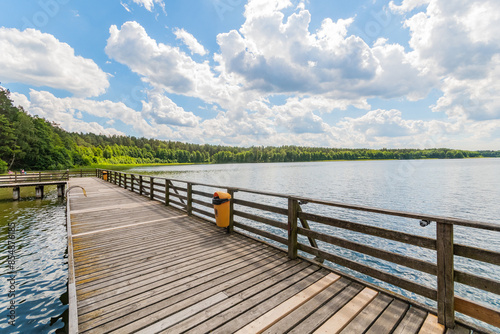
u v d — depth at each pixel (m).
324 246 10.24
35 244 8.59
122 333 2.09
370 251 2.69
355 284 2.82
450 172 62.00
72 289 2.73
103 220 6.34
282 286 2.81
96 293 2.73
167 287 2.85
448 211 17.39
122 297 2.65
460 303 2.04
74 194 11.80
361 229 2.75
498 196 23.66
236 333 2.07
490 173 57.59
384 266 8.54
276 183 35.50
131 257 3.79
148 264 3.52
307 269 3.24
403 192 26.38
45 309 4.62
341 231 12.51
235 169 86.88
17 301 4.91
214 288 2.80
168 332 2.10
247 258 3.64
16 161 53.56
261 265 3.39
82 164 78.06
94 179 22.73
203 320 2.25
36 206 15.89
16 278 5.94
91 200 9.83
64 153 66.31
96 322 2.23
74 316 2.24
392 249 10.16
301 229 3.50
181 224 5.85
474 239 11.76
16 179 18.36
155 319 2.27
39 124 62.88
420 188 29.86
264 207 4.12
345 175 52.22
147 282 2.98
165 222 6.07
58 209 14.93
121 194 11.80
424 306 2.31
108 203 9.10
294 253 3.56
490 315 1.88
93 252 4.04
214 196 5.02
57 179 21.62
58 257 7.34
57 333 3.95
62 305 4.77
